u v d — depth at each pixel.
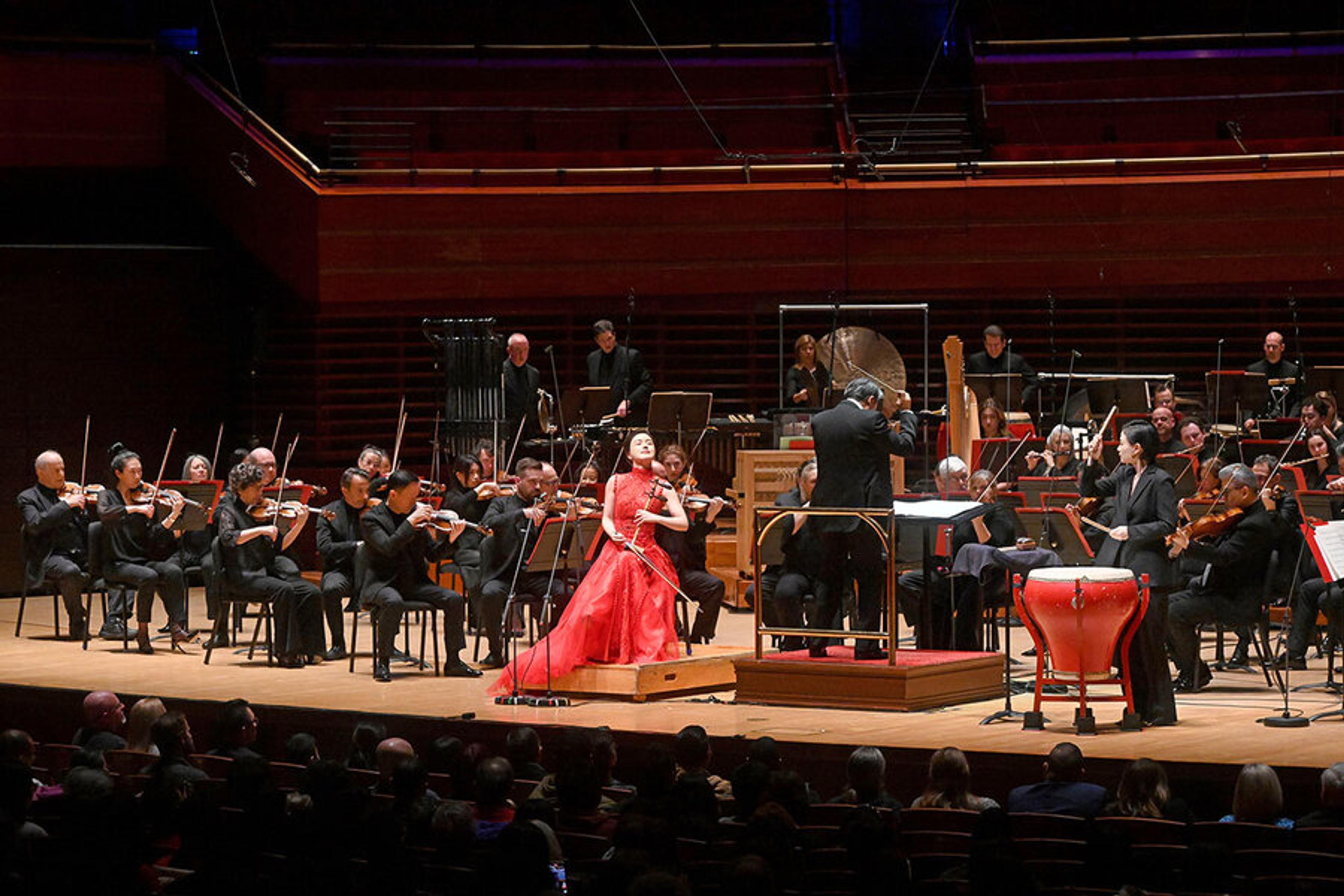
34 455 16.59
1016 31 21.20
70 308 16.78
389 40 20.66
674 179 18.12
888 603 9.99
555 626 11.48
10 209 17.84
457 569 12.44
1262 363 15.87
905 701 9.90
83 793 7.48
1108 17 21.30
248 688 10.83
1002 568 11.02
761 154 18.56
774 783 7.30
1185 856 6.21
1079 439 13.55
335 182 17.27
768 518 11.30
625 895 5.60
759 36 21.39
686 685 10.72
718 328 18.02
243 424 17.56
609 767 8.19
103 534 12.59
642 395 15.70
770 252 17.61
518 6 21.00
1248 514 10.34
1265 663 10.66
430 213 17.23
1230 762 8.45
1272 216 17.41
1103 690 10.64
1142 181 17.44
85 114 17.88
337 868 6.21
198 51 19.86
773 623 11.91
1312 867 6.18
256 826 6.97
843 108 19.80
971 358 15.62
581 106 20.02
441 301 17.38
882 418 10.12
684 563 12.00
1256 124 19.92
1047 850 6.73
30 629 13.55
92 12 19.72
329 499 16.94
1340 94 19.81
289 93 19.45
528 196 17.39
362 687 10.91
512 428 15.43
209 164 17.70
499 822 7.27
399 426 17.23
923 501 10.38
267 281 17.66
